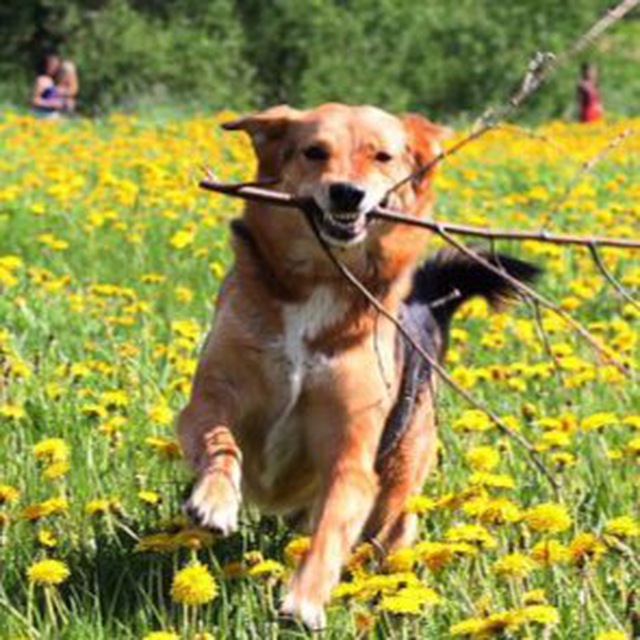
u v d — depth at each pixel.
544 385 13.48
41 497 10.00
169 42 58.75
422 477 10.25
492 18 63.09
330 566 8.70
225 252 19.97
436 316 10.98
